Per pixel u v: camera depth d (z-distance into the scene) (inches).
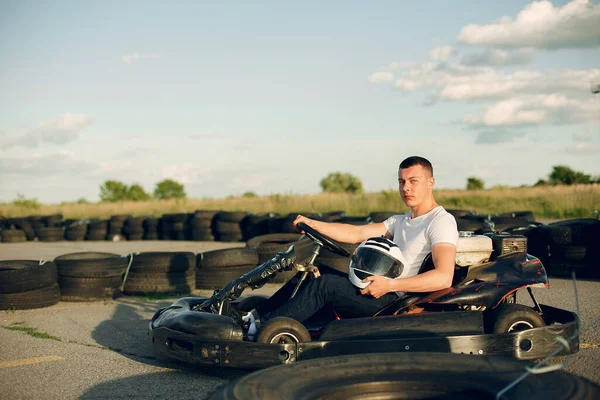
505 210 864.9
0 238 813.2
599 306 259.3
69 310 289.1
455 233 161.6
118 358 196.4
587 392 92.5
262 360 154.7
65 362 192.5
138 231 778.8
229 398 95.0
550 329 156.7
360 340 153.6
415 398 105.8
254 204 1082.1
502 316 158.4
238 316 176.4
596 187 936.9
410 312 167.2
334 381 105.7
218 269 327.9
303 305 164.4
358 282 159.6
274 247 334.3
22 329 245.6
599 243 349.7
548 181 1332.4
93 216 1168.8
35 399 155.7
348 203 959.0
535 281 164.4
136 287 321.1
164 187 2448.3
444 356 111.1
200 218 717.3
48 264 298.7
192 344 163.2
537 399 91.2
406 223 170.4
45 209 1274.6
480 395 100.8
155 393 158.4
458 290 162.2
